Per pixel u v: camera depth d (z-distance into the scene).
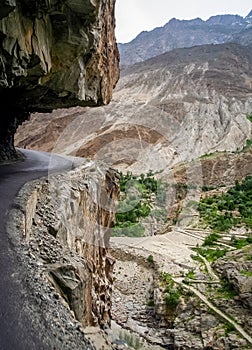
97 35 17.66
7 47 11.38
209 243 43.59
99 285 17.78
